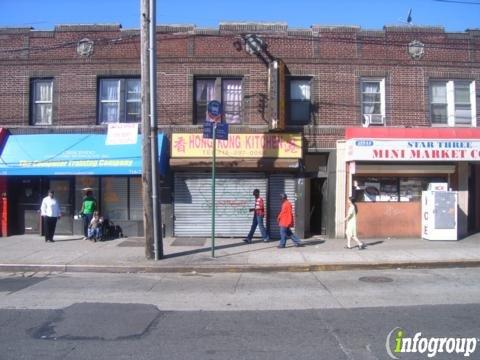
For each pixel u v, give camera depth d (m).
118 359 5.73
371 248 14.52
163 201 16.84
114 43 17.06
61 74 17.12
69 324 7.23
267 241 15.88
